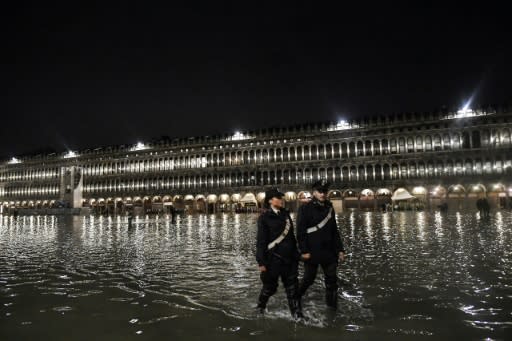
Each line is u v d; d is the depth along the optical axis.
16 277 11.19
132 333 6.38
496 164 75.38
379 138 84.44
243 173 95.88
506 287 8.91
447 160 78.62
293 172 91.00
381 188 82.00
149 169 107.31
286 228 7.28
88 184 115.25
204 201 99.06
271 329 6.40
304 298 8.26
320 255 7.34
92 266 12.95
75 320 7.11
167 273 11.45
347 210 84.12
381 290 8.81
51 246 19.33
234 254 15.36
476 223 29.89
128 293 9.06
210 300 8.33
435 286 9.10
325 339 5.89
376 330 6.26
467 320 6.70
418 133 81.56
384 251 14.94
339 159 87.00
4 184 134.25
